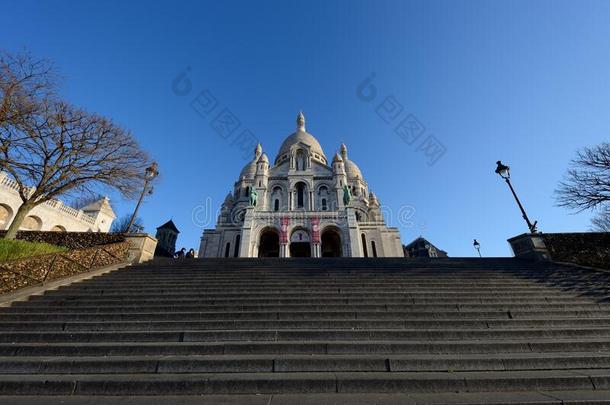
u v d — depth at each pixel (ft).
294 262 44.68
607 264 39.14
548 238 46.42
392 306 25.45
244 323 21.89
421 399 12.59
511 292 29.60
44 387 13.82
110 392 13.70
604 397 12.70
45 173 50.03
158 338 19.52
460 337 19.80
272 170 136.56
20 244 39.42
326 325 22.06
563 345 18.31
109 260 40.47
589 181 51.80
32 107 43.42
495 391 13.66
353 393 13.57
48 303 25.67
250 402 12.41
